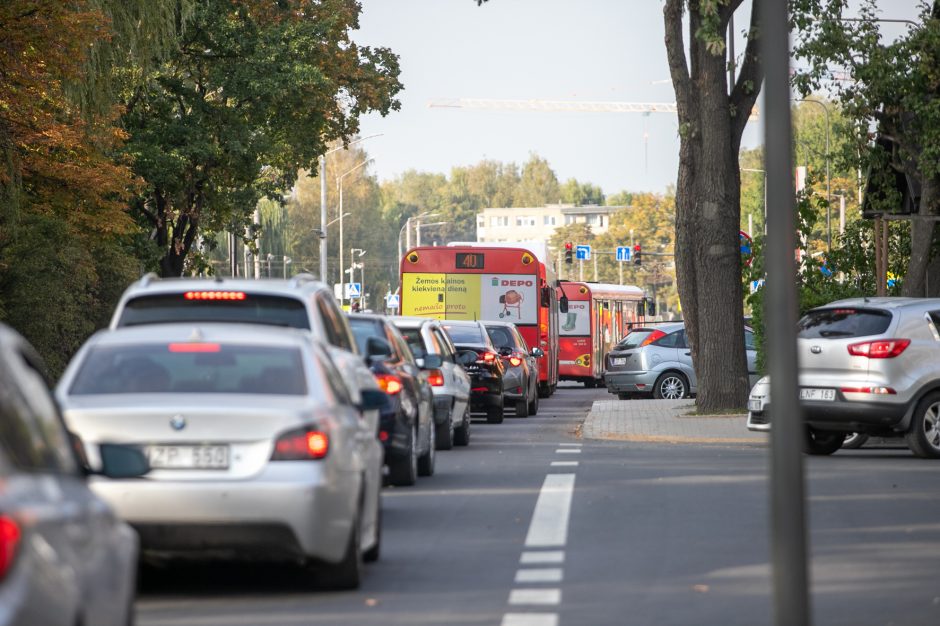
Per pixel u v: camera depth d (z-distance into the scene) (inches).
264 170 6422.2
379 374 1888.5
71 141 3784.5
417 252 4431.6
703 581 1186.0
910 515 1606.8
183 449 1077.1
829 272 3823.8
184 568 1262.3
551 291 4972.9
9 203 3663.9
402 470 1905.8
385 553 1348.4
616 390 4532.5
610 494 1817.2
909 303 2331.4
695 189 3321.9
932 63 3486.7
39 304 3983.8
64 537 580.4
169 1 3983.8
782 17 741.3
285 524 1066.1
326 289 1571.1
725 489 1863.9
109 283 4662.9
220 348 1164.5
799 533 721.6
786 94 740.0
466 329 3518.7
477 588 1160.8
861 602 1093.1
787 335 730.8
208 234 6609.3
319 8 5610.2
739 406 3307.1
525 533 1476.4
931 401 2290.8
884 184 3732.8
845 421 2294.5
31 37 3218.5
